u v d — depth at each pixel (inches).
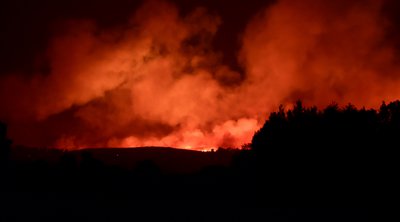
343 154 639.8
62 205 606.5
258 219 526.6
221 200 712.4
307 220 521.3
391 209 573.3
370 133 652.1
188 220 521.3
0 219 487.8
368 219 524.4
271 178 683.4
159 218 533.6
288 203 659.4
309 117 694.5
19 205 588.4
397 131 650.2
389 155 627.5
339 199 633.0
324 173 645.3
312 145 661.3
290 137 684.1
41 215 521.7
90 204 631.8
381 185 618.5
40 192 735.1
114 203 656.4
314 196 647.1
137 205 641.0
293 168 666.8
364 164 629.6
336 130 658.8
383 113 683.4
